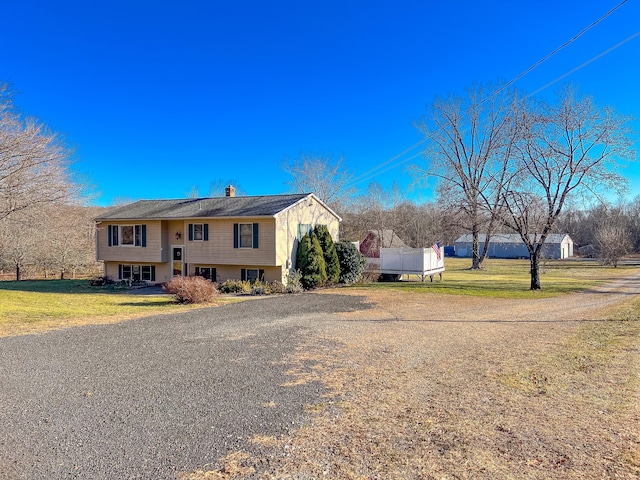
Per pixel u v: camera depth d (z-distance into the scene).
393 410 4.67
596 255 51.53
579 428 4.03
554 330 9.69
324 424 4.30
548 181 20.00
